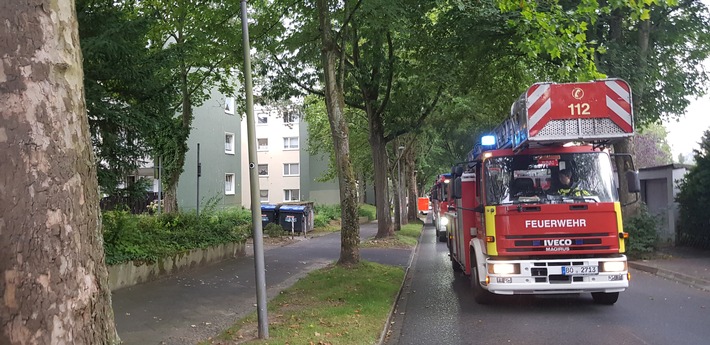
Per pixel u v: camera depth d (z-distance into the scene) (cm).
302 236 2334
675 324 743
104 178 948
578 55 1067
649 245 1449
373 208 4547
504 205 803
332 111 1234
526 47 1028
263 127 5050
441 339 696
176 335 680
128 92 1004
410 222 3888
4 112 259
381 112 2067
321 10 1231
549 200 816
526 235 793
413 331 745
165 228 1284
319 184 5034
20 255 254
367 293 936
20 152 259
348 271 1154
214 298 911
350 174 1237
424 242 2386
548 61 1591
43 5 274
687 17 1581
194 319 766
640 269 1339
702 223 1570
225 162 3381
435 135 3016
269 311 809
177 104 1257
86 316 278
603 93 785
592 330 714
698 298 942
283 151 5009
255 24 1481
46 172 264
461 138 2994
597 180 830
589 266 780
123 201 1091
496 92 1953
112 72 938
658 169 1914
